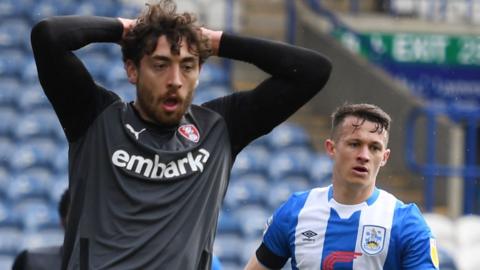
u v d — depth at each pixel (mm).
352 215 16922
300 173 46000
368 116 16688
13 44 51250
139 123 14836
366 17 57688
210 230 14656
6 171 43625
